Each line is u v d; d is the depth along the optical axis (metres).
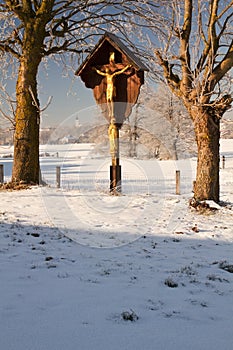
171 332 2.97
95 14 14.03
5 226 6.81
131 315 3.24
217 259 5.35
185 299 3.74
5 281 4.02
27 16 12.48
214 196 10.23
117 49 10.38
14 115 13.41
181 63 10.47
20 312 3.24
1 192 11.09
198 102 9.75
